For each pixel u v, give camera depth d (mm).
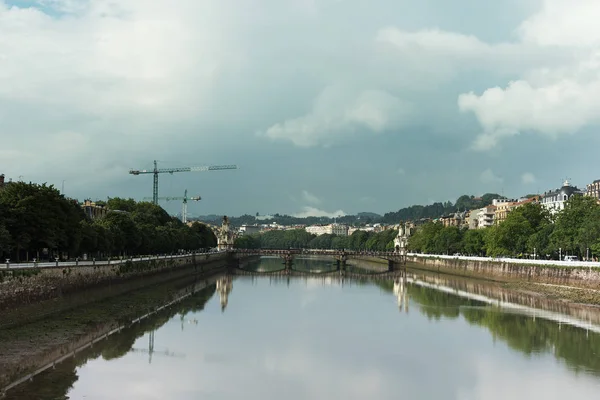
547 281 151625
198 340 82812
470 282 193000
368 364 69875
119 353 73000
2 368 62625
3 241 107562
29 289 89188
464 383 62094
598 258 152125
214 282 191375
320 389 59688
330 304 127625
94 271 117688
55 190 129125
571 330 92062
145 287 155250
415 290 163250
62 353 70938
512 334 88812
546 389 59969
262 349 77375
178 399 55375
